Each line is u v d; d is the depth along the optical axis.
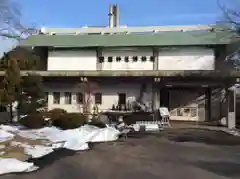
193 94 24.28
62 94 23.88
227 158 10.86
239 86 23.75
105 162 10.00
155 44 23.00
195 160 10.48
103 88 23.34
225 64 23.61
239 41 22.75
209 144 13.92
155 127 18.86
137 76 20.77
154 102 22.05
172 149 12.54
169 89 24.69
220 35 24.14
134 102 22.67
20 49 24.39
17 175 8.16
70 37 26.45
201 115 24.02
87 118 18.95
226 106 21.44
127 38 25.27
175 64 23.34
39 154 10.80
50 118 17.84
